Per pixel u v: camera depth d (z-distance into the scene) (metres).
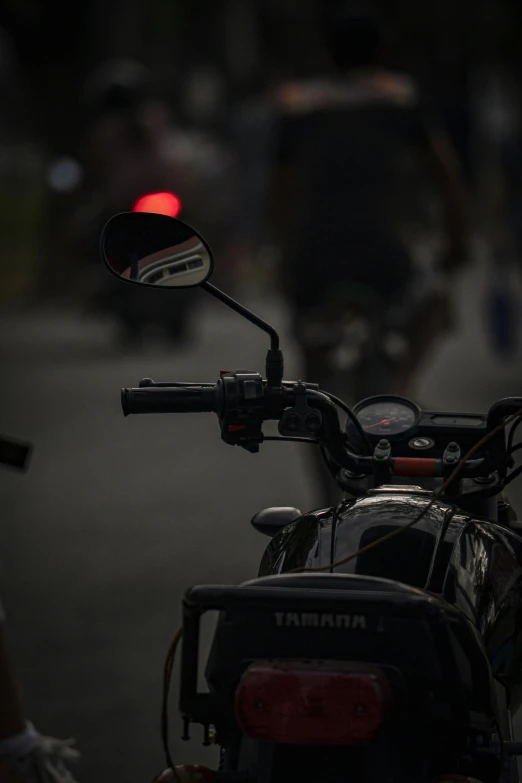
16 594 8.83
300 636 3.41
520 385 17.47
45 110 47.72
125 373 20.36
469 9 44.31
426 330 9.77
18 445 3.99
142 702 6.84
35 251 34.28
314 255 9.75
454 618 3.41
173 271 4.54
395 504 4.09
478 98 22.66
